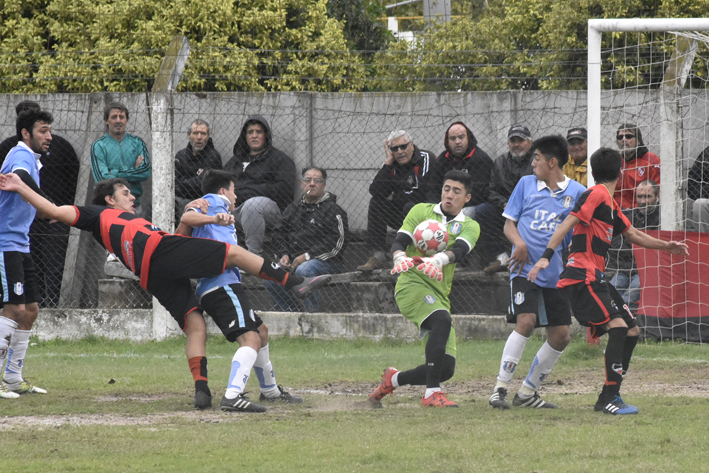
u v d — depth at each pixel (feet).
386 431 53.78
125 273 123.44
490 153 132.26
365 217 135.85
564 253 94.27
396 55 183.42
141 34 157.28
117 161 122.42
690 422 56.44
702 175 115.03
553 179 67.46
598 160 64.08
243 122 137.59
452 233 68.39
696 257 105.70
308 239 118.32
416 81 181.68
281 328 117.19
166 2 163.63
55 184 128.67
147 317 119.55
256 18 163.73
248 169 124.16
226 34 161.89
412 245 69.26
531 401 66.54
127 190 69.36
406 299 67.72
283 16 167.94
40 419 60.39
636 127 112.27
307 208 118.93
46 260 124.98
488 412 62.80
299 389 78.38
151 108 118.73
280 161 124.67
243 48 152.56
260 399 71.05
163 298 66.95
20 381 74.02
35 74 158.71
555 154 67.05
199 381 65.72
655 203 113.09
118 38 162.40
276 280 66.23
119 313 120.26
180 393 74.54
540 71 167.43
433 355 65.62
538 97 130.52
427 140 134.10
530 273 62.54
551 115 130.00
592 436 51.16
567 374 87.15
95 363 98.32
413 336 113.09
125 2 161.99
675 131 113.19
